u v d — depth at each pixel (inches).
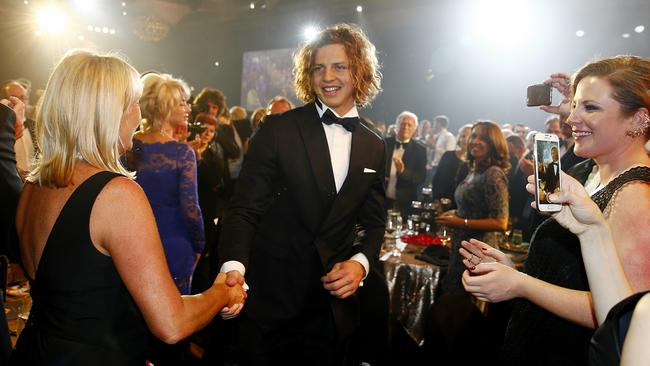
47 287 40.6
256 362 65.9
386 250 123.0
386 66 428.5
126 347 42.3
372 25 404.5
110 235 39.5
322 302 66.9
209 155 130.0
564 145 128.3
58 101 40.8
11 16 438.9
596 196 46.3
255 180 64.8
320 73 65.9
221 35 539.5
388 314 81.4
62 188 41.1
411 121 206.5
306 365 68.9
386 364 84.7
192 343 116.0
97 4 456.1
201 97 162.4
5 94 140.5
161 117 91.2
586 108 46.2
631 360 24.6
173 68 569.6
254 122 199.0
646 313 25.2
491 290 49.2
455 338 78.2
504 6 333.1
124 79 42.9
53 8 450.0
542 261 53.2
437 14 366.0
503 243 130.0
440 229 133.7
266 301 65.7
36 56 466.9
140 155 88.0
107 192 39.9
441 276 109.9
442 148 325.7
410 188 204.4
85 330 40.3
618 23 302.5
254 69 521.3
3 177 65.1
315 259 65.2
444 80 411.5
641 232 41.6
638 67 44.7
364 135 69.1
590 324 45.5
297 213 64.7
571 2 309.6
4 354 56.2
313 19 425.7
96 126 41.3
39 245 41.2
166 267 41.4
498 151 113.2
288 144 64.4
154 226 41.3
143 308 40.4
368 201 73.0
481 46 377.1
